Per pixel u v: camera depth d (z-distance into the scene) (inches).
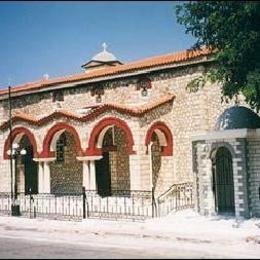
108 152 1177.4
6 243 620.4
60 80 1266.0
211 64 986.7
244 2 642.8
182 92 1032.2
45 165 1160.2
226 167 823.7
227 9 670.5
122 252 527.8
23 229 757.9
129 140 988.6
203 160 808.3
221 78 712.4
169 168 1045.2
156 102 1016.9
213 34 703.1
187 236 625.9
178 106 1040.8
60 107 1258.6
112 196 1105.4
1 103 1396.4
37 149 1170.0
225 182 823.7
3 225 796.0
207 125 998.4
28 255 524.7
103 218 830.5
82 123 1084.5
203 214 803.4
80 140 1087.0
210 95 998.4
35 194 1221.1
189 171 1011.3
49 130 1149.7
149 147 990.4
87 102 1204.5
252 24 668.1
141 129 978.7
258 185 748.6
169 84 1056.2
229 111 820.6
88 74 1225.4
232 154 753.6
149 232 669.9
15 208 922.7
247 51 663.1
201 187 810.2
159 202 890.1
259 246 554.6
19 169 1283.2
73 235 683.4
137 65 1117.1
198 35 708.0
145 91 1098.1
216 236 618.2
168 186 1043.3
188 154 1015.6
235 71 698.8
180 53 1122.0
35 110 1316.4
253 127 786.8
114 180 1162.6
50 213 906.1
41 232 724.7
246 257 486.9
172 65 1031.0
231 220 733.9
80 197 1071.0
